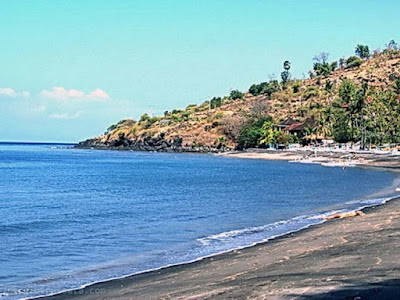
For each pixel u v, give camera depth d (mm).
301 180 66938
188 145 195125
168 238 24844
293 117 177250
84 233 26875
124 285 15203
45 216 34188
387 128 129500
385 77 192250
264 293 11711
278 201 41656
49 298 14148
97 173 87312
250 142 174750
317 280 12586
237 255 18938
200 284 14031
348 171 84312
